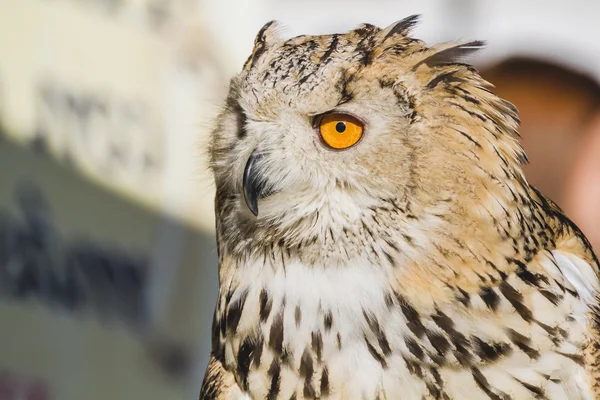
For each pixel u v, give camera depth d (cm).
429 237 400
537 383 399
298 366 402
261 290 404
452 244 400
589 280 403
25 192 440
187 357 451
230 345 404
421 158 400
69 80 442
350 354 401
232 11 451
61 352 443
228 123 407
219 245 407
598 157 423
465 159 400
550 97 423
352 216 402
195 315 451
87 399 445
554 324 400
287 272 403
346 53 402
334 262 402
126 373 447
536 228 402
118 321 446
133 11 446
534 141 423
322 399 401
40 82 441
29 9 440
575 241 405
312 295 402
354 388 400
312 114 402
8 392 439
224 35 451
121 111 446
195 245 451
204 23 450
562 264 403
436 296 400
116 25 445
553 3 458
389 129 401
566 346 400
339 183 402
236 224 405
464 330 400
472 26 484
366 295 401
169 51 448
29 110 440
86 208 444
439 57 402
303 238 402
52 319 442
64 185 443
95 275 445
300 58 404
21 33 439
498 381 399
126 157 446
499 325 399
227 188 406
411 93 401
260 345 403
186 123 448
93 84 444
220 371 405
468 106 401
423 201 400
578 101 423
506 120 402
